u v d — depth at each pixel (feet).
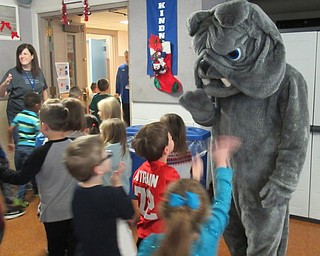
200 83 6.78
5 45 15.34
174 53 12.73
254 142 6.28
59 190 6.81
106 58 29.78
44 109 6.95
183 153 8.46
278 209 6.22
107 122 7.95
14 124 11.77
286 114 6.02
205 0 12.14
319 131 10.05
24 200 11.81
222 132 6.66
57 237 7.02
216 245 3.92
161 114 13.44
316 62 9.94
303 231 10.04
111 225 5.16
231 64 6.00
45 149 6.75
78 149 5.24
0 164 6.87
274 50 5.90
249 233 6.42
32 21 16.49
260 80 5.86
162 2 12.71
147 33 13.24
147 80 13.55
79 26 18.35
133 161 10.34
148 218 6.19
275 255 6.50
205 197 3.85
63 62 17.54
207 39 6.21
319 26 10.78
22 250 9.15
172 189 3.84
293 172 5.93
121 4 13.98
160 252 3.45
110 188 5.24
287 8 11.45
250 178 6.32
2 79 14.93
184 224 3.48
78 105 7.84
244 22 5.88
